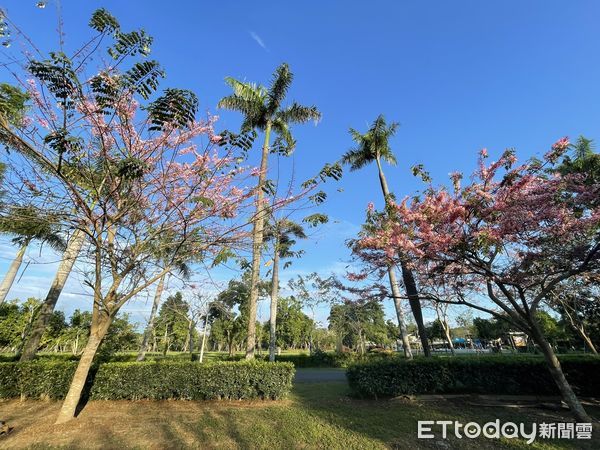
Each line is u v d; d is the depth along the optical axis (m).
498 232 6.39
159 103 4.61
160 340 33.50
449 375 8.38
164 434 5.67
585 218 6.09
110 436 5.60
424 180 7.99
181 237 6.59
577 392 7.87
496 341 35.41
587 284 8.52
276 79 13.69
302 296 22.25
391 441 5.30
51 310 11.34
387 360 8.93
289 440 5.36
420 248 7.36
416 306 12.37
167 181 6.13
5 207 5.32
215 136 5.82
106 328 7.15
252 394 8.42
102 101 4.78
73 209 6.09
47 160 4.89
